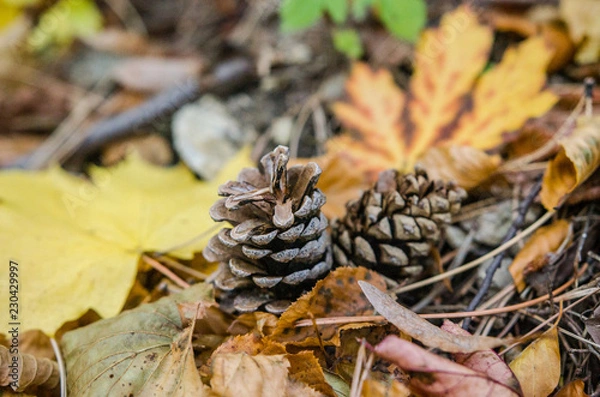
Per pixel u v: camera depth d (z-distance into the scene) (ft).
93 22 1.56
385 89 1.13
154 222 1.07
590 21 1.15
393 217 0.93
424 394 0.83
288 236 0.86
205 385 0.86
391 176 0.96
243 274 0.89
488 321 0.97
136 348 0.91
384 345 0.83
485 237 1.03
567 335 0.94
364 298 0.92
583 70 1.16
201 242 1.04
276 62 1.33
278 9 1.39
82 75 1.49
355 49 1.24
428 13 1.27
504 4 1.21
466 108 1.10
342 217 1.00
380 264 0.96
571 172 0.98
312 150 1.22
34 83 1.49
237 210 0.89
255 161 1.22
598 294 0.94
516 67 1.09
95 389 0.89
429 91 1.12
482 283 0.97
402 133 1.12
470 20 1.12
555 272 0.98
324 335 0.91
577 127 1.01
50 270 1.02
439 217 0.94
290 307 0.90
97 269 1.02
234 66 1.34
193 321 0.90
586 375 0.91
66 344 0.95
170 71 1.40
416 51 1.16
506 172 1.06
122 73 1.42
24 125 1.42
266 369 0.85
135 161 1.18
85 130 1.37
